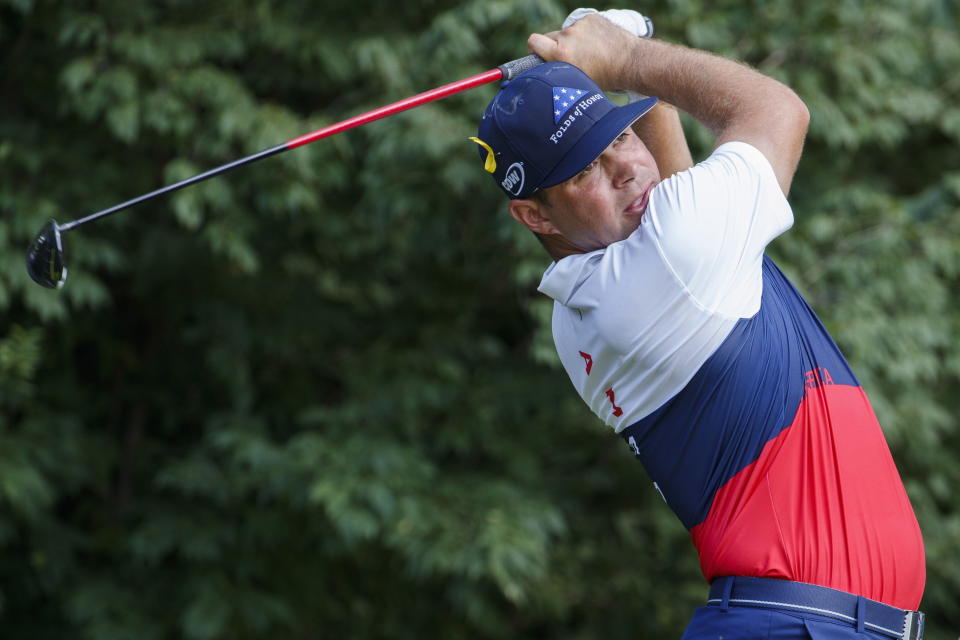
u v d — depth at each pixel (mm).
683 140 7711
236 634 22641
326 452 21047
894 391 22438
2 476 19391
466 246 21812
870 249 21375
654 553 24141
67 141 20906
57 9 19703
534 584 23078
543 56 7305
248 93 20219
